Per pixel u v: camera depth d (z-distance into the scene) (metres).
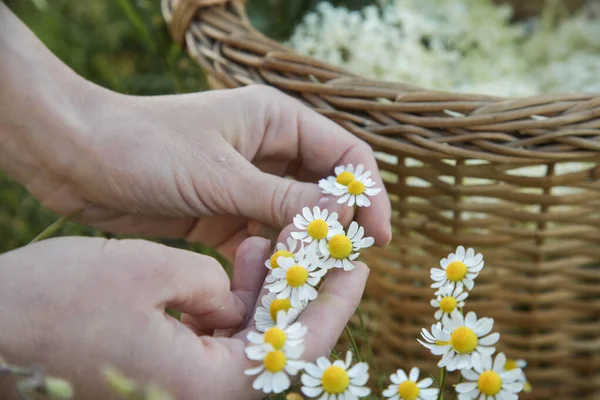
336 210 0.40
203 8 0.50
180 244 0.62
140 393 0.30
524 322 0.50
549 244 0.47
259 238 0.41
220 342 0.36
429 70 0.60
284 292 0.36
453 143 0.43
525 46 0.70
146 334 0.34
